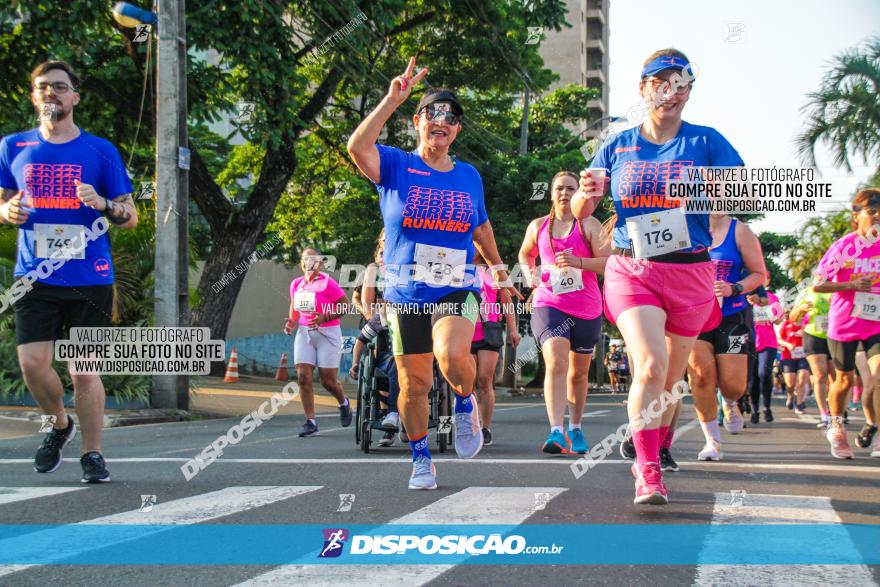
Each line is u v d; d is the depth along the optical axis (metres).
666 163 4.53
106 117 20.06
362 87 23.23
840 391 7.34
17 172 5.34
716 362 6.89
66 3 17.17
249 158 29.47
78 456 7.20
